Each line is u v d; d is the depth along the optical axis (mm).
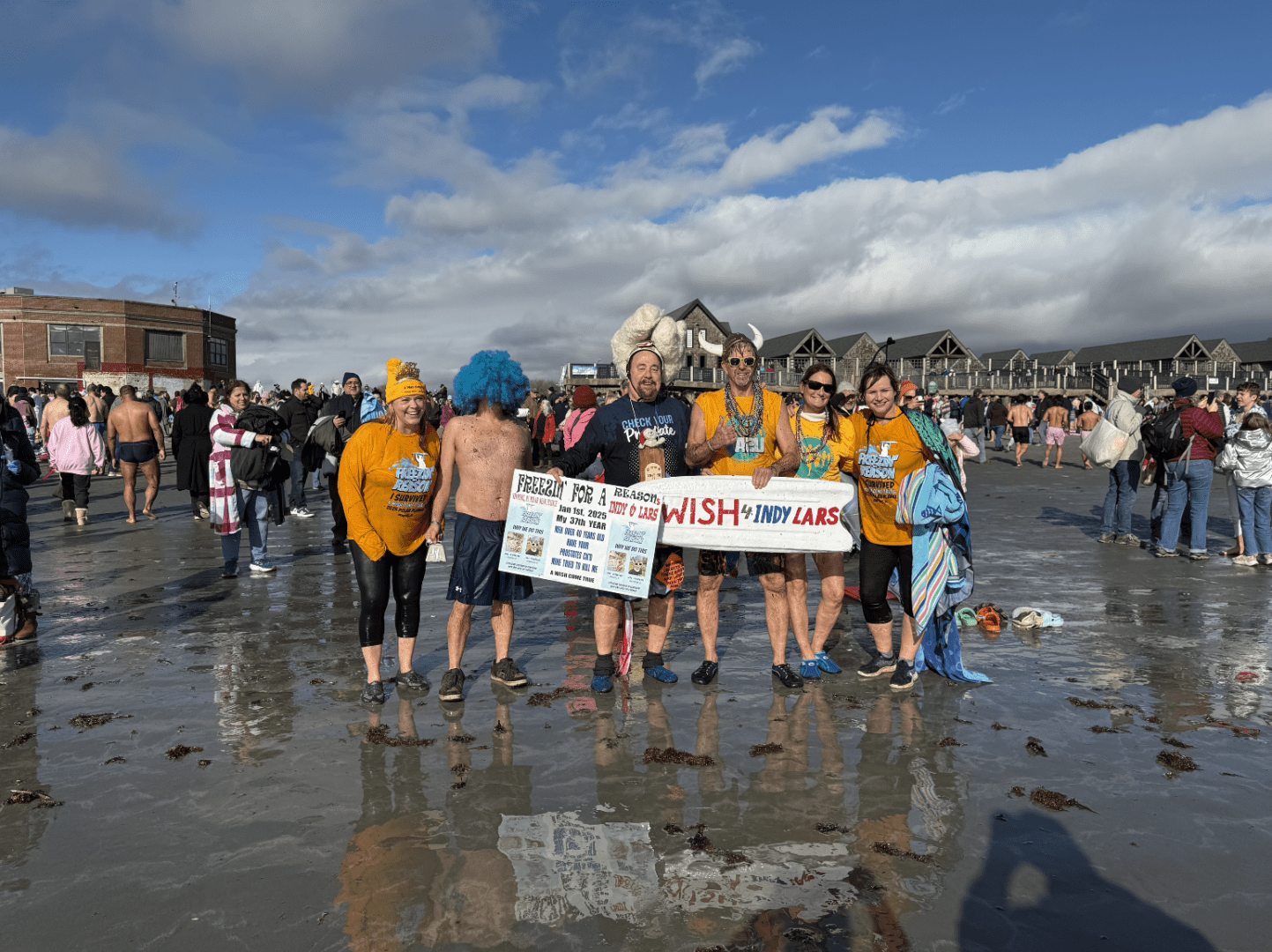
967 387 62656
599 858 2574
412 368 4145
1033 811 2891
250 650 5000
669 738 3598
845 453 4590
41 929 2217
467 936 2168
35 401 20172
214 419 6984
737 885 2420
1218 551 8547
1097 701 4043
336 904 2326
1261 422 7582
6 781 3158
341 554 8484
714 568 4305
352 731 3695
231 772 3236
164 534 9781
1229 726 3697
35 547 8867
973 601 6281
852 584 7070
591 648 5117
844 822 2809
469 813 2883
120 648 5023
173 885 2428
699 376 51844
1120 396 8859
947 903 2332
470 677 4535
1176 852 2605
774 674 4445
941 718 3832
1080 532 10094
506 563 4176
